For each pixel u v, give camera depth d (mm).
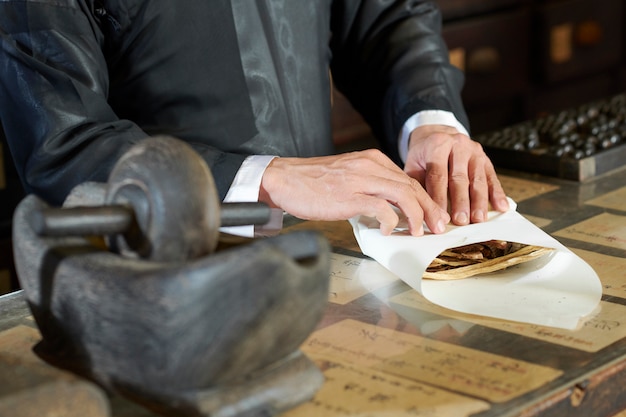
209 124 1565
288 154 1653
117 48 1505
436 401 911
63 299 886
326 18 1711
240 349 822
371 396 922
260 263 795
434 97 1688
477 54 3199
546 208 1544
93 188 972
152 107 1543
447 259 1284
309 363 922
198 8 1514
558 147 1769
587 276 1228
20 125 1337
